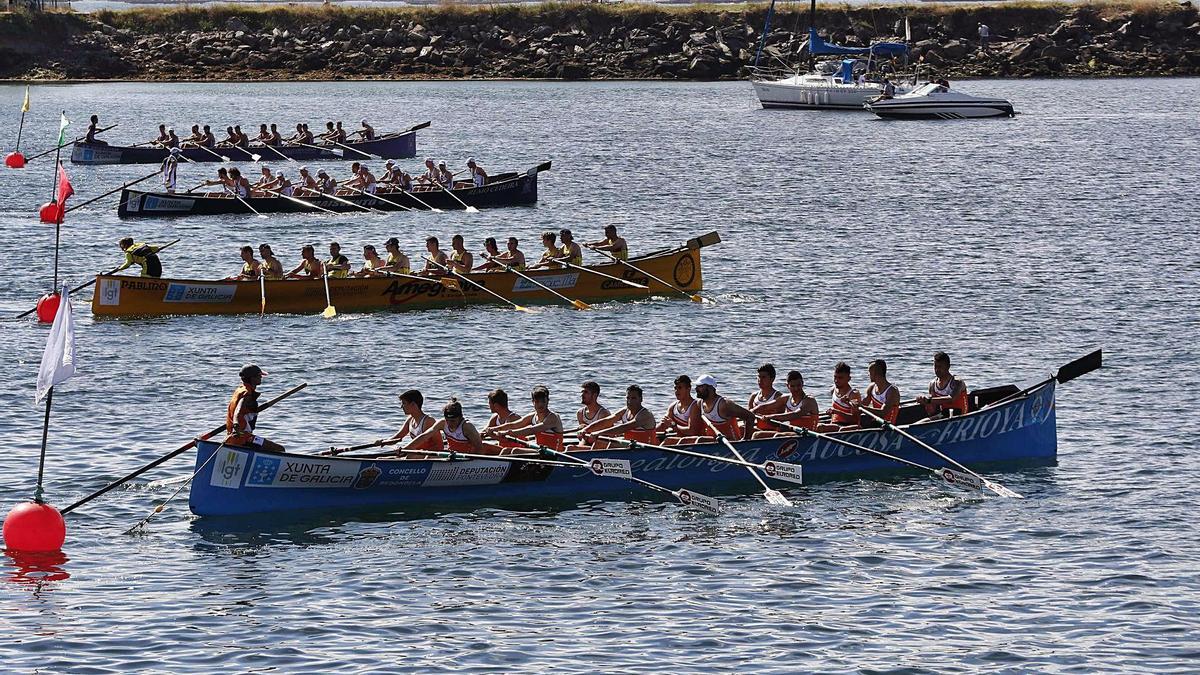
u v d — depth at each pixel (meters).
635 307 165.88
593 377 133.38
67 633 76.62
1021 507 98.38
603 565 87.69
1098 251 199.25
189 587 83.31
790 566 87.50
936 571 86.62
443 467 98.44
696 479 104.06
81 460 106.62
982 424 108.88
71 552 88.50
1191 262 190.25
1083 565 87.38
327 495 97.12
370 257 170.25
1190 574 85.69
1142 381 131.12
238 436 95.25
